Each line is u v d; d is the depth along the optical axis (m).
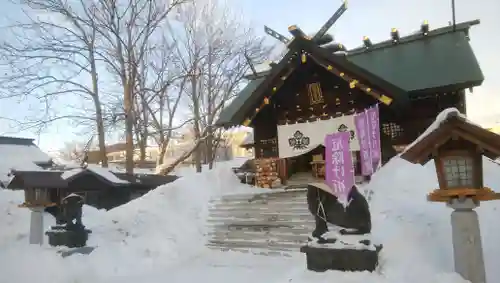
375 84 12.58
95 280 8.77
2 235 12.27
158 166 27.44
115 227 13.13
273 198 12.85
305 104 15.69
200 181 15.45
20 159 25.42
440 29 16.53
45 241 12.16
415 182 10.41
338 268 7.18
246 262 9.54
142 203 14.35
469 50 14.72
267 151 17.05
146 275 9.01
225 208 13.07
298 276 7.36
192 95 32.03
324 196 7.73
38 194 11.66
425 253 7.46
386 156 14.12
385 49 17.27
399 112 13.54
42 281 8.68
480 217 8.39
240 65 29.39
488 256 7.15
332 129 14.20
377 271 6.95
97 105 24.48
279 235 10.74
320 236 7.60
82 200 11.68
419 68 14.59
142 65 30.08
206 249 11.12
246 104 14.52
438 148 6.29
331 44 13.98
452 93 13.81
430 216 8.73
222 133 36.94
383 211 9.58
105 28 24.34
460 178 6.21
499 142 5.76
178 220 13.02
